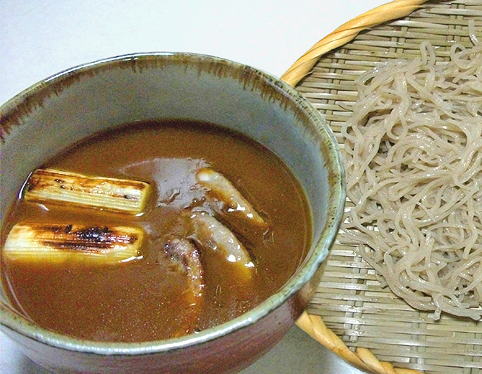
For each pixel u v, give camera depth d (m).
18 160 0.33
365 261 0.45
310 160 0.32
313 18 0.56
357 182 0.50
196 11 0.57
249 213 0.34
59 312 0.31
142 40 0.55
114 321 0.31
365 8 0.56
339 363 0.39
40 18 0.56
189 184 0.35
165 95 0.35
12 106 0.32
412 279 0.45
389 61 0.51
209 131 0.36
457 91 0.51
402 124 0.51
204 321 0.31
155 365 0.26
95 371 0.27
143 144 0.36
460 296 0.45
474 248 0.47
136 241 0.33
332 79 0.49
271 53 0.54
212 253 0.33
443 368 0.39
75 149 0.36
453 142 0.51
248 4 0.57
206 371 0.28
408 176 0.49
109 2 0.58
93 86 0.34
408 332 0.40
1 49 0.54
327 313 0.41
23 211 0.34
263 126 0.35
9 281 0.32
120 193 0.34
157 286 0.32
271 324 0.28
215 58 0.34
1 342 0.38
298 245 0.33
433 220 0.48
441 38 0.51
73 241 0.33
